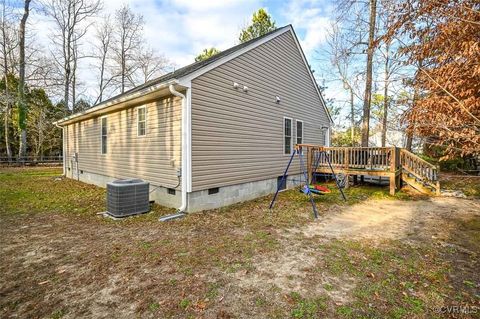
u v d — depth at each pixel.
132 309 2.30
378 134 19.47
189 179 5.73
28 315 2.22
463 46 2.50
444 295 2.53
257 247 3.81
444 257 3.46
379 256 3.49
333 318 2.18
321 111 12.30
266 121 8.34
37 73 19.22
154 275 2.93
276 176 8.91
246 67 7.38
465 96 2.63
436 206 6.70
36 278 2.86
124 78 26.64
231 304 2.38
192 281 2.80
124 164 8.05
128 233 4.45
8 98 18.41
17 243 3.94
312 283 2.77
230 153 6.87
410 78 3.47
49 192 8.34
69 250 3.67
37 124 21.16
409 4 2.85
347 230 4.68
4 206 6.43
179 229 4.69
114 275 2.93
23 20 16.98
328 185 10.27
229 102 6.79
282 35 9.11
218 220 5.31
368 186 10.17
